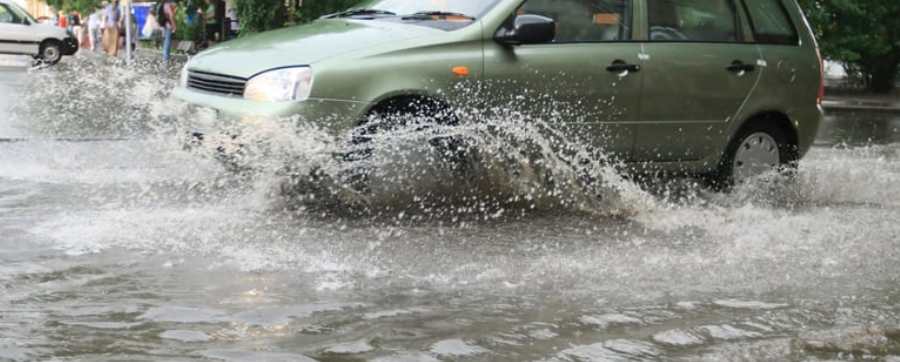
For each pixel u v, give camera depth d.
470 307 4.66
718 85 8.18
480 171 7.30
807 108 8.73
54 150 10.09
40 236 5.96
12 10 31.11
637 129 7.81
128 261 5.39
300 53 7.00
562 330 4.33
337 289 4.94
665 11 8.05
